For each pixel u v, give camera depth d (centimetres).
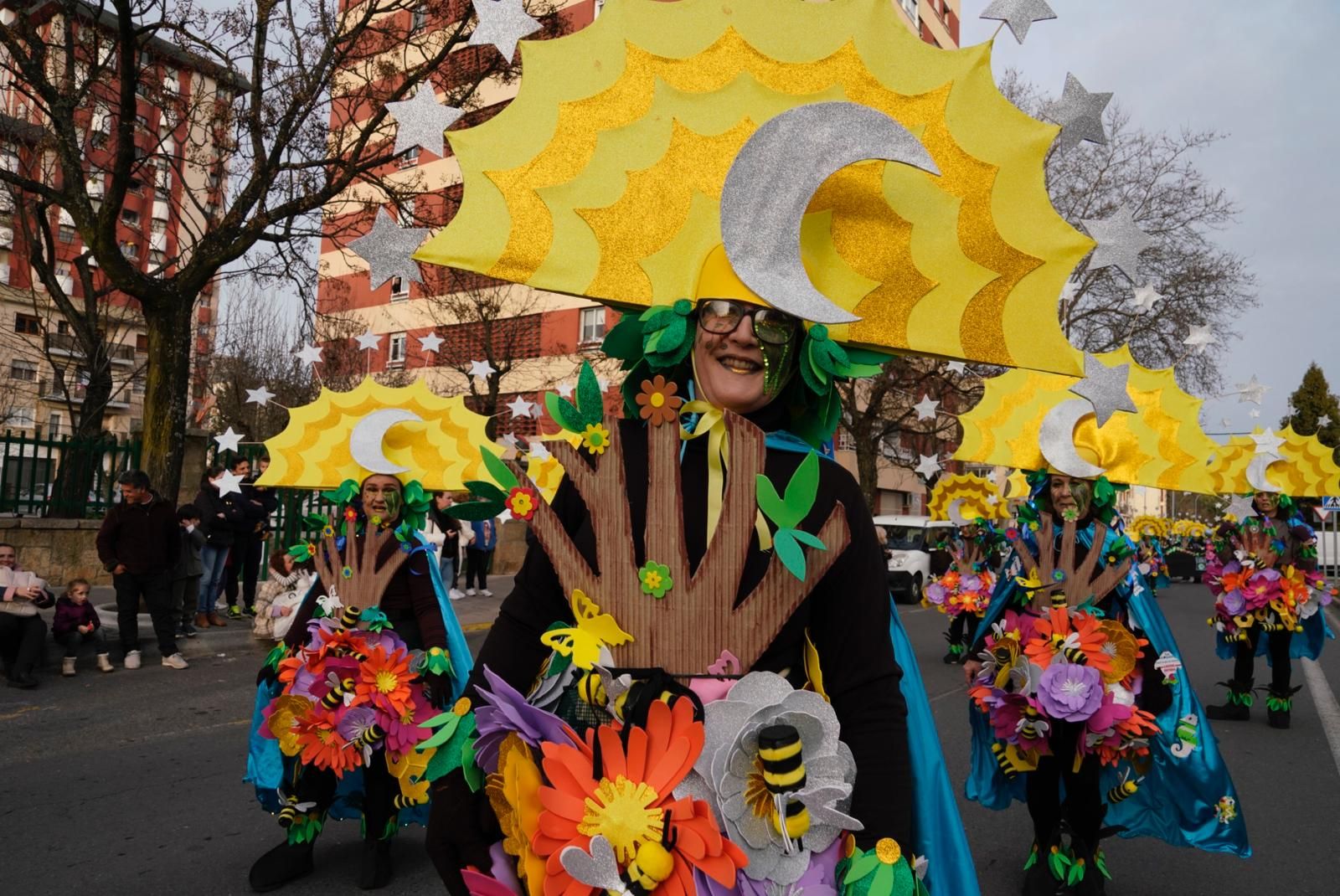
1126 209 187
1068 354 183
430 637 387
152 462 1045
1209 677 1015
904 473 3578
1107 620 372
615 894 134
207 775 567
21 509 1344
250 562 1169
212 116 1196
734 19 173
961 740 671
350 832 481
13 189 1595
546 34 1052
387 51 1188
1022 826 498
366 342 462
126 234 2480
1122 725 346
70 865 424
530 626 162
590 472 157
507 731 149
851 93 175
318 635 382
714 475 160
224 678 851
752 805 142
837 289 176
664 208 170
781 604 151
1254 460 792
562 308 2361
